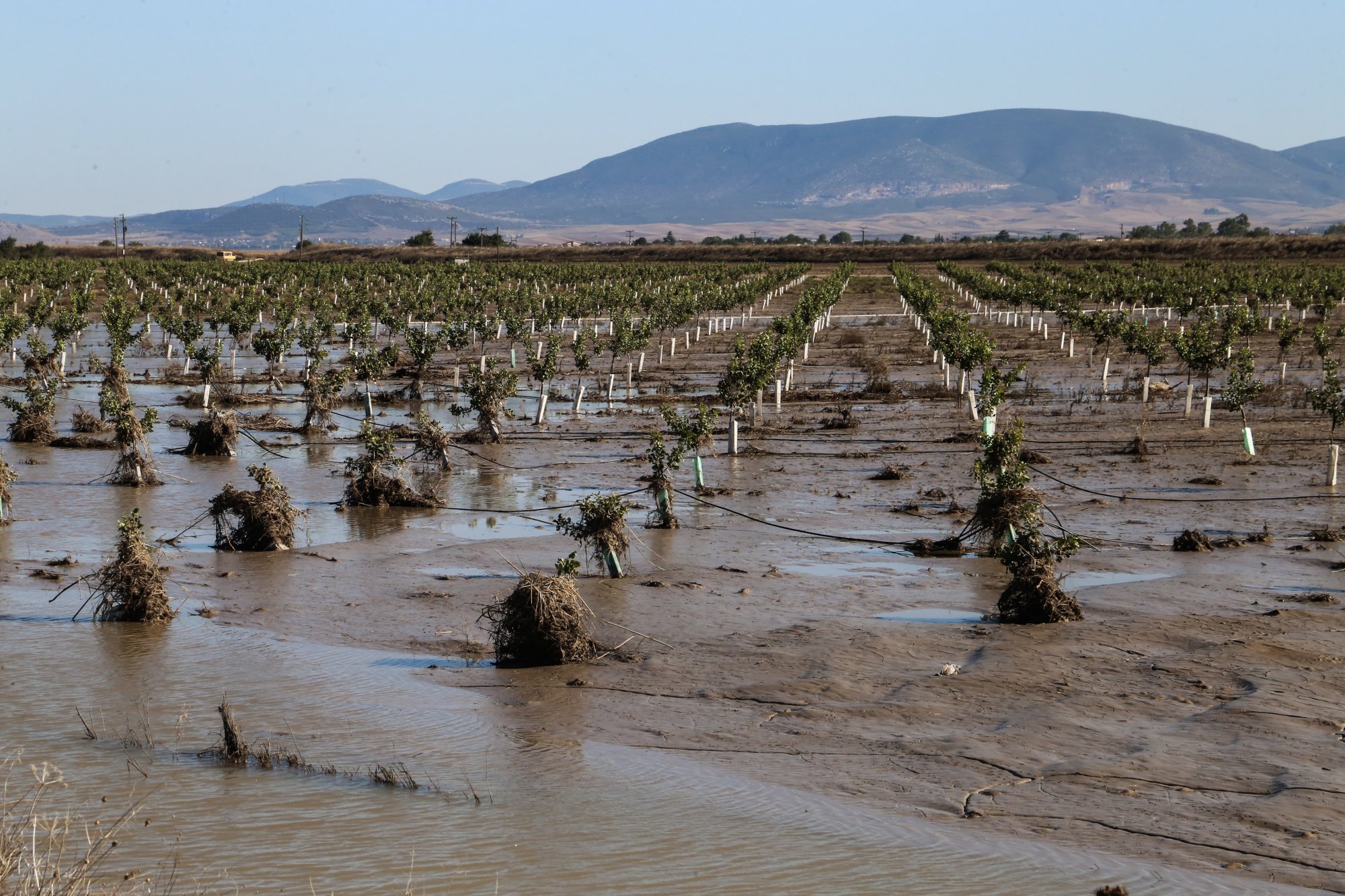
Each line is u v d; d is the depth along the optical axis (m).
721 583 17.06
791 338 40.53
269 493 19.42
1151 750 10.69
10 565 18.08
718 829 9.17
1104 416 33.34
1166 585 16.48
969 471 25.73
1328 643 13.70
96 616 15.31
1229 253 132.38
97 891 8.00
